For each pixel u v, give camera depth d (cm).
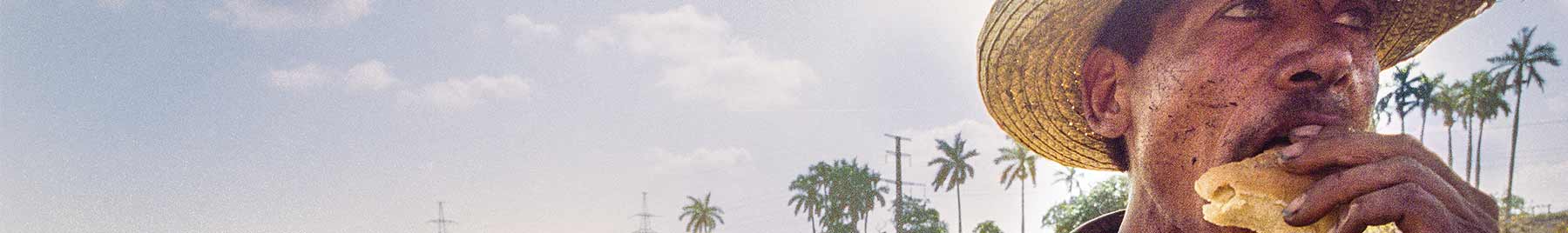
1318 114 129
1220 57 137
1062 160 206
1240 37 137
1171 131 143
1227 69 136
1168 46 146
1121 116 160
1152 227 152
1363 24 140
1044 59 183
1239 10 138
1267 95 132
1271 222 116
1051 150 204
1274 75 132
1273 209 117
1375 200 97
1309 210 104
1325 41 133
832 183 7369
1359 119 133
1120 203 3388
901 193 6856
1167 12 147
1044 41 180
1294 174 116
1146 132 149
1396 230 100
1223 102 136
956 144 6525
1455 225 93
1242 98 134
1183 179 141
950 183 6481
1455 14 187
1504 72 1980
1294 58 131
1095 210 3453
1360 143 107
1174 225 144
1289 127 129
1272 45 134
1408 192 96
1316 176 112
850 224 7338
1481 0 186
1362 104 135
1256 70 133
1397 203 96
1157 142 146
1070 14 170
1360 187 100
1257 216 118
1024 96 195
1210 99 138
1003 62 192
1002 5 184
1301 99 130
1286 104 130
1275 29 135
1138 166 155
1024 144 208
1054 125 195
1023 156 6378
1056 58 181
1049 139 201
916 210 6900
